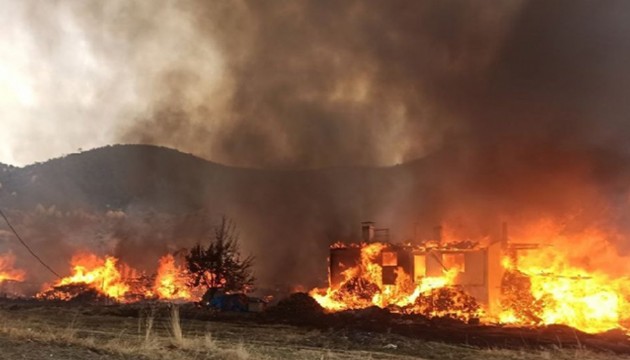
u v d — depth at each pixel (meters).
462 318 27.62
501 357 15.41
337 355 14.08
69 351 9.45
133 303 36.84
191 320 25.67
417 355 15.48
